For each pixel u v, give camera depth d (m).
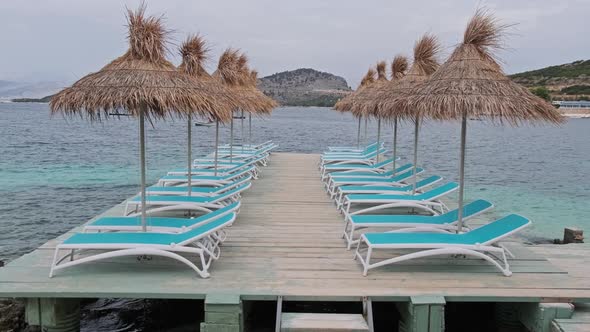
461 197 5.41
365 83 12.47
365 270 4.79
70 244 4.59
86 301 6.49
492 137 38.81
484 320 5.70
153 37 4.89
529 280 4.73
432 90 4.89
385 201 7.07
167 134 36.53
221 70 9.45
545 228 10.23
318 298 4.27
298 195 9.17
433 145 30.34
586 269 5.45
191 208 6.94
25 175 15.93
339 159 12.71
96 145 25.61
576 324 4.15
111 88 4.58
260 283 4.54
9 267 4.84
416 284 4.57
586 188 15.08
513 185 15.55
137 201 6.98
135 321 5.97
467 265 5.14
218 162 11.99
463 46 5.20
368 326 4.09
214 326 4.13
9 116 55.25
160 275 4.70
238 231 6.43
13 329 5.46
